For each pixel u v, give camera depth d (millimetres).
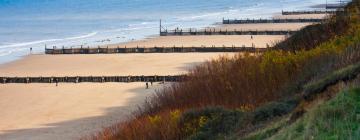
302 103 26078
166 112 39125
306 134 19875
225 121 29938
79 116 69250
